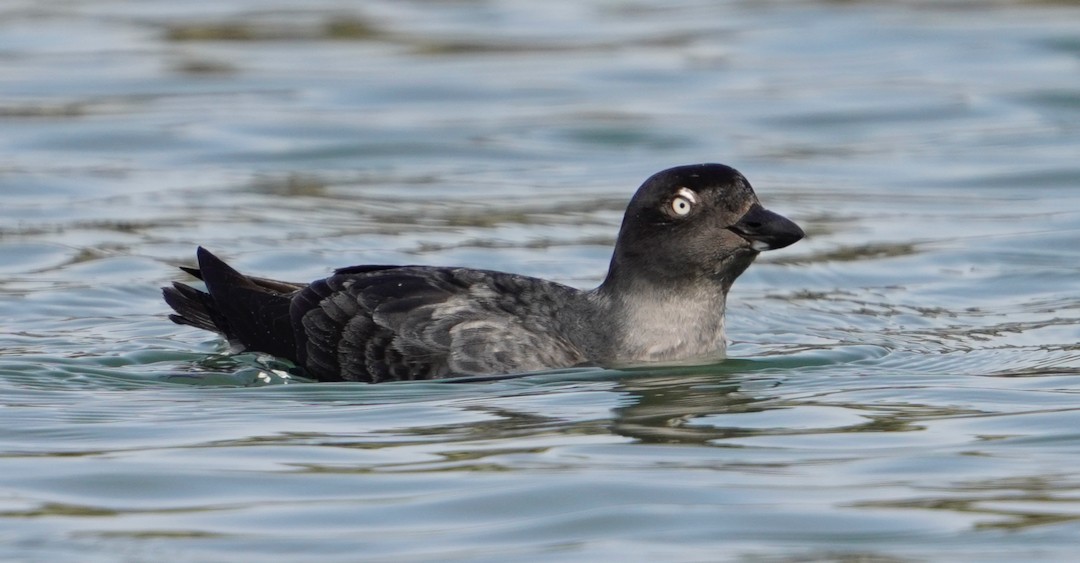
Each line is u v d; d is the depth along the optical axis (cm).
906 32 2909
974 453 1064
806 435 1113
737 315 1571
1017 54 2738
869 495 979
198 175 2138
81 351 1394
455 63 2761
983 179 2117
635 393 1220
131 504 970
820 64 2733
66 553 891
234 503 971
